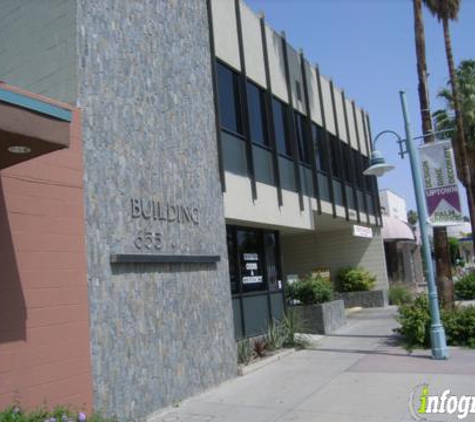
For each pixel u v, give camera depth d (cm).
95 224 747
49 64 801
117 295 763
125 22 873
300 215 1488
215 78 1116
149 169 867
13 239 638
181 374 859
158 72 931
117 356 745
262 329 1304
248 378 994
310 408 753
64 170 714
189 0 1066
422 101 1359
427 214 1160
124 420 736
